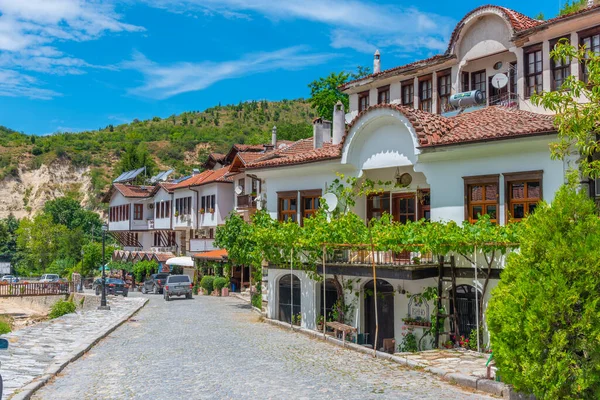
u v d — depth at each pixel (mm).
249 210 37438
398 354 15195
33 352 16812
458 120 19547
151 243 63406
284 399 10844
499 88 21484
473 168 17312
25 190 121938
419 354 15156
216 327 23172
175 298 41938
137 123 169750
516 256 10242
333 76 46844
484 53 22750
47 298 49562
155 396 11352
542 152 15711
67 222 93312
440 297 17297
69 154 127188
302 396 11039
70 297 47500
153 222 59688
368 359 15055
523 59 20938
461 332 17031
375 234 17859
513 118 17375
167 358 15781
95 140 141875
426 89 25531
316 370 13570
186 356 16031
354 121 20531
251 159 37594
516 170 16250
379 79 27516
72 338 19969
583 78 18812
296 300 23531
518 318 9539
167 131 152000
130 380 12961
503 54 22297
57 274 67062
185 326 23891
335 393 11203
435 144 17500
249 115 173875
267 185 25453
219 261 44625
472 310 16844
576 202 9516
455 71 24016
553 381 9156
